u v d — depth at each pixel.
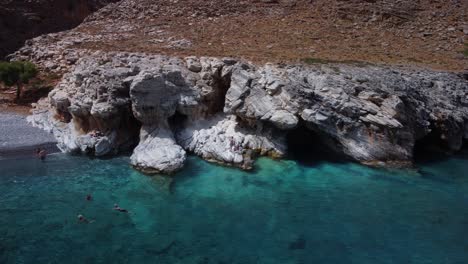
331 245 22.84
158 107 35.19
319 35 61.53
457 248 22.62
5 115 44.22
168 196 28.42
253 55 47.41
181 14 70.69
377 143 34.53
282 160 34.84
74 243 22.86
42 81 51.03
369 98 35.94
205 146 35.38
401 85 38.22
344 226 24.80
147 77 34.22
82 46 55.41
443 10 71.56
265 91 36.53
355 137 34.91
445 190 29.88
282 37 59.78
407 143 35.03
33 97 49.50
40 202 27.41
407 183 30.95
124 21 70.44
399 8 70.69
